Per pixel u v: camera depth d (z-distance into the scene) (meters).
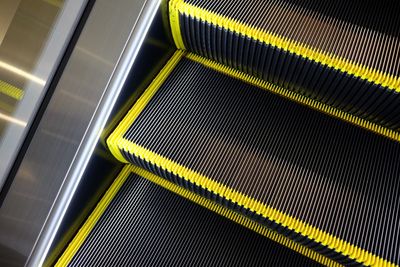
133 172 1.27
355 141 1.10
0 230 0.99
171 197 1.23
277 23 1.03
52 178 1.00
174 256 1.12
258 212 0.96
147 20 1.02
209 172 1.01
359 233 0.92
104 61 1.01
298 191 0.99
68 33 1.00
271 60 1.07
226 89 1.20
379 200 0.98
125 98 1.08
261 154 1.05
